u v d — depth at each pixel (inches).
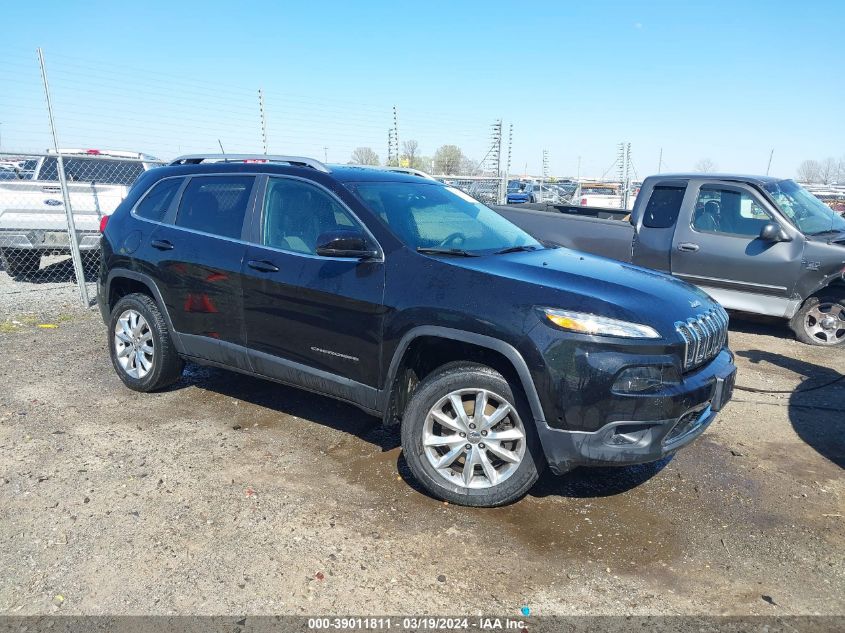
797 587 113.6
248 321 164.9
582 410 121.1
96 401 190.9
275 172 168.2
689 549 124.5
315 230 156.6
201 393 199.3
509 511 135.9
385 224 147.9
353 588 109.9
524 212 321.1
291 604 105.6
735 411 197.5
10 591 106.6
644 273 155.9
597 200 771.4
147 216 191.5
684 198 296.2
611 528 131.0
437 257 141.5
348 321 145.6
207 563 115.3
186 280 176.2
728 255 282.8
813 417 193.5
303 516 131.5
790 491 148.4
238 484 143.9
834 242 265.4
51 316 296.5
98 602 104.6
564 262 152.6
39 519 127.6
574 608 106.7
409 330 135.9
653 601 109.0
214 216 175.8
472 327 128.1
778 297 277.0
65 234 366.9
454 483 135.1
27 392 196.5
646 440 123.3
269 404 191.9
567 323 122.0
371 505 136.7
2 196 359.3
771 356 259.4
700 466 160.1
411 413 137.2
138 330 193.8
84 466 150.2
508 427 133.0
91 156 357.7
